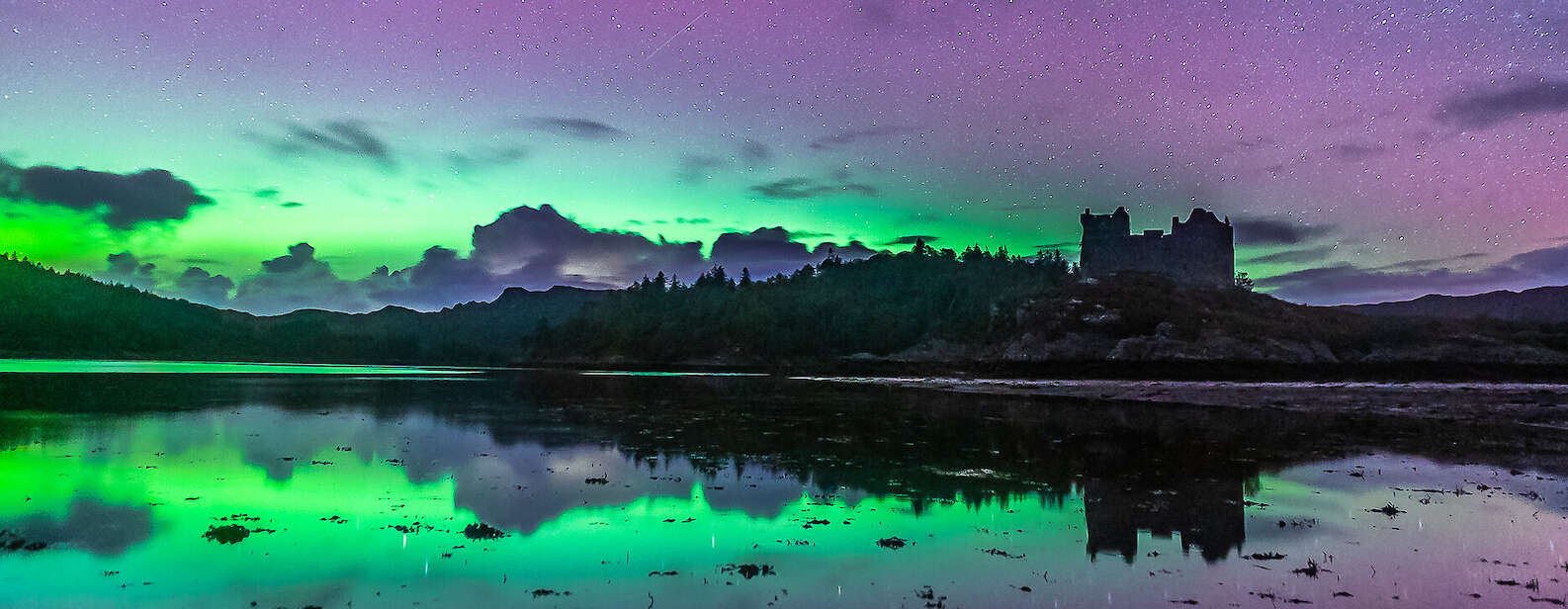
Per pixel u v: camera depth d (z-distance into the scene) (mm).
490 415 34250
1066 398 52062
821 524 13445
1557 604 9430
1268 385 71062
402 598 9391
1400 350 109625
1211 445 25125
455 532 12609
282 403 39250
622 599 9461
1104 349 114812
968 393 58344
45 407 34062
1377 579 10414
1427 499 15891
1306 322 124312
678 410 39000
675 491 16266
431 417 32812
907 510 14641
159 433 25094
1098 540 12484
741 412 38188
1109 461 21250
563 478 17750
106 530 12320
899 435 27766
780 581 10234
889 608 9258
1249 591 9922
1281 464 20781
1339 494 16391
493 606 9148
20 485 15812
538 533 12617
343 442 23594
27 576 9992
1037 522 13734
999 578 10430
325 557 11070
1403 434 28719
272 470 18234
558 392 55969
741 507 14781
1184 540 12523
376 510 14094
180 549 11336
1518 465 20766
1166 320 119062
